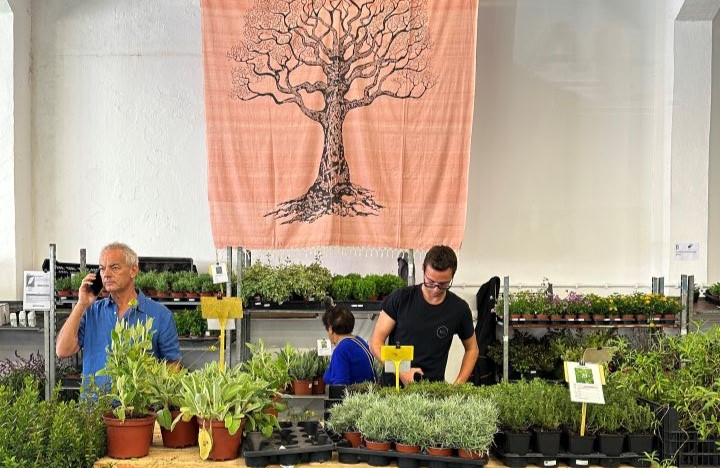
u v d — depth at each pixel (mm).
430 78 6141
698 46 6805
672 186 6832
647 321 6082
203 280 6125
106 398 2877
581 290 6984
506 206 6992
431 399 3094
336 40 6141
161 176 6953
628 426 2887
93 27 6930
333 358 4551
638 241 7020
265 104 6156
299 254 6891
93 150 6934
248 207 6145
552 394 3002
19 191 6727
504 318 5969
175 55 6953
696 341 3131
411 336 4141
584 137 7004
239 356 6098
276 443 2828
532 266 6988
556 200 6996
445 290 4172
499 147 6992
